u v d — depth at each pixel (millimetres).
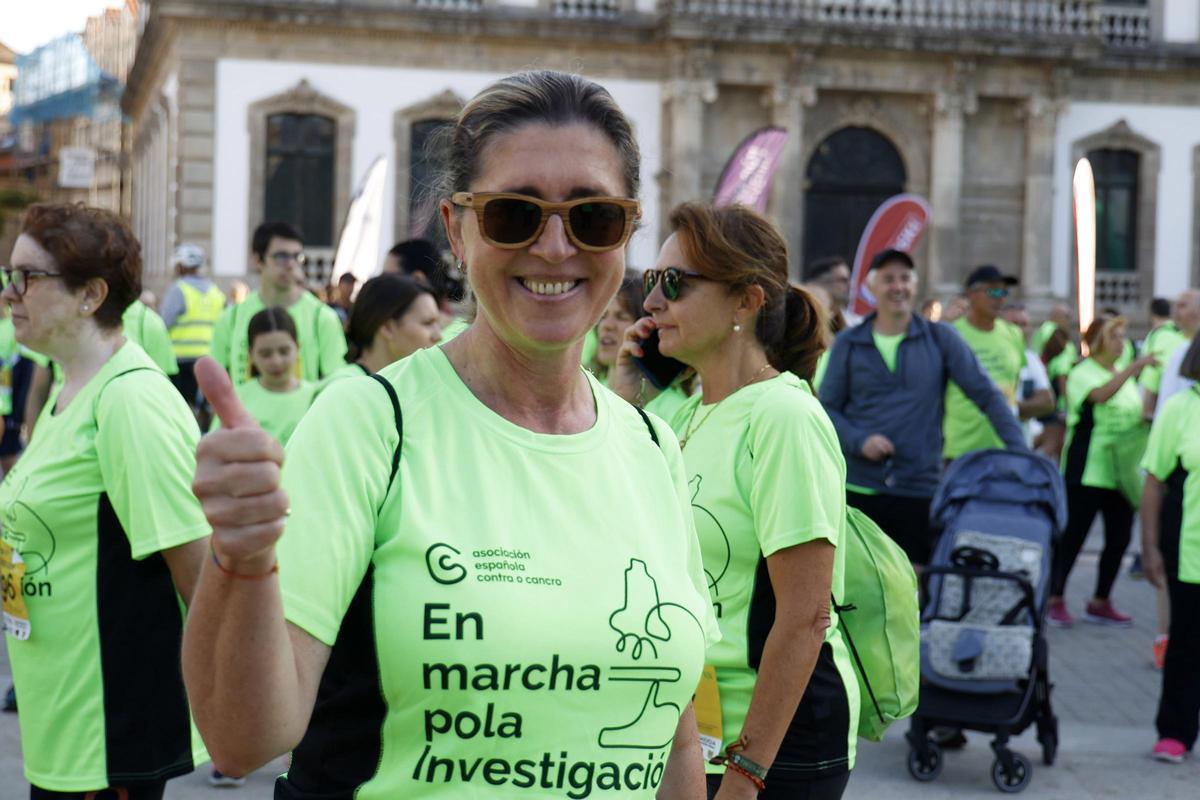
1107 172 33156
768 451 3553
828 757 3697
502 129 2307
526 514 2277
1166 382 10453
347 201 29562
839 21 30406
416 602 2172
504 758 2201
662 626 2324
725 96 30656
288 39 29109
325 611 2117
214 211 29094
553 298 2307
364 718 2207
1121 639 10688
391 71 29594
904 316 8641
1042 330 15766
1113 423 10984
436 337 6637
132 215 47250
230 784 6770
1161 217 33219
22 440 12719
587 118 2324
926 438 8586
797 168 30531
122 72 68125
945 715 7023
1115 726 8305
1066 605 11938
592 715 2254
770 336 3912
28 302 3799
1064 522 7645
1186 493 7465
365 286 6652
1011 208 32094
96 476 3729
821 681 3703
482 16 29391
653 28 30109
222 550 1868
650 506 2447
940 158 31328
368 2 29047
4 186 58031
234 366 9781
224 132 28984
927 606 7324
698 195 30156
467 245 2346
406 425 2268
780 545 3490
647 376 4863
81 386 3850
